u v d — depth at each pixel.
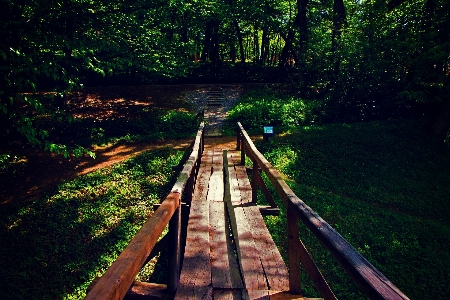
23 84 9.05
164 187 9.91
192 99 22.38
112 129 15.53
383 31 17.27
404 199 10.68
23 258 7.51
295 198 3.22
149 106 20.39
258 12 26.58
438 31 14.87
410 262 7.81
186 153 10.95
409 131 15.29
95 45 12.81
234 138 14.74
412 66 16.25
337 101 18.06
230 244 4.82
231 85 25.55
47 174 10.98
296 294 3.41
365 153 13.20
